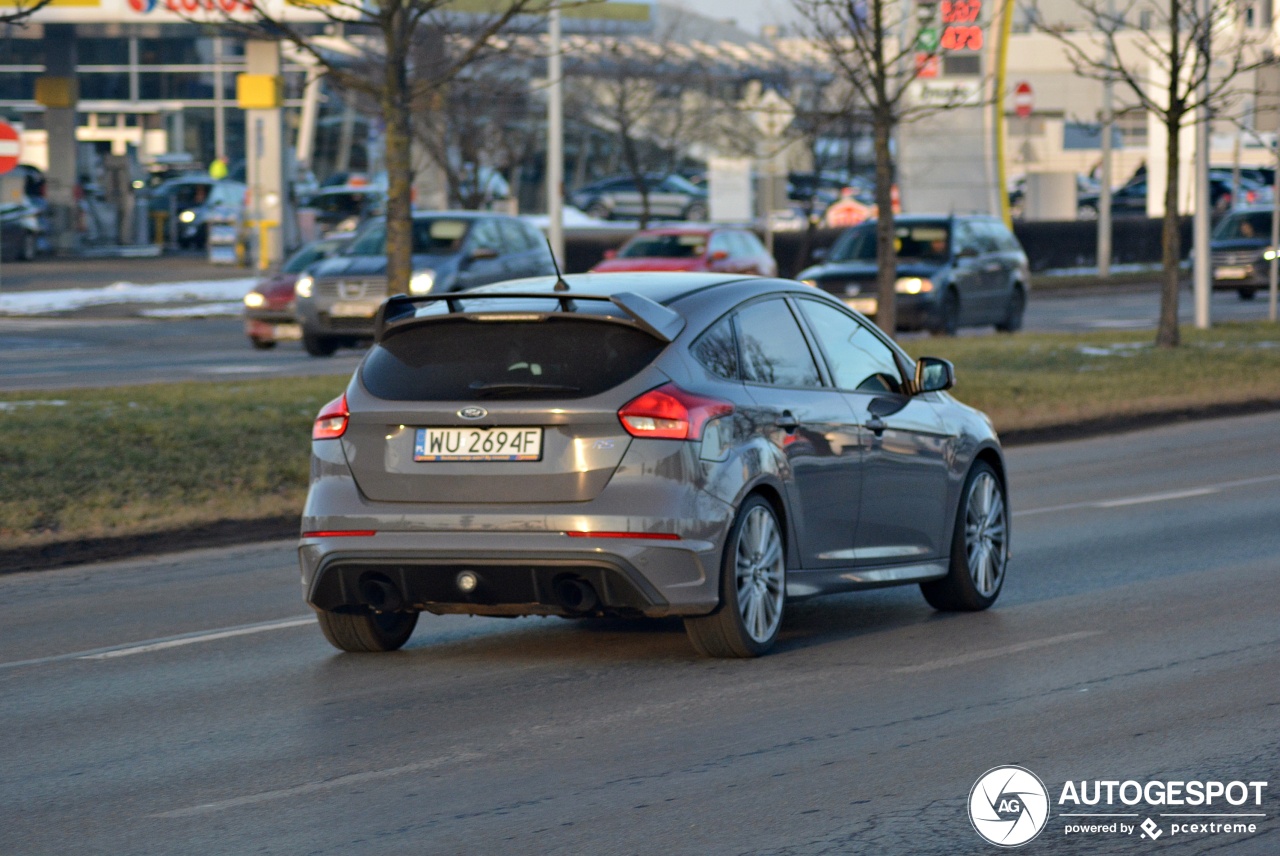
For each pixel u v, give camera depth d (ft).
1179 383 147.54
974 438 63.67
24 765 43.32
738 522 52.49
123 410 107.65
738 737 44.47
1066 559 74.49
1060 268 357.41
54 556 77.82
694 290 54.80
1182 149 427.74
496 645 57.62
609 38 384.47
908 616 62.39
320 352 173.58
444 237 175.22
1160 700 47.88
